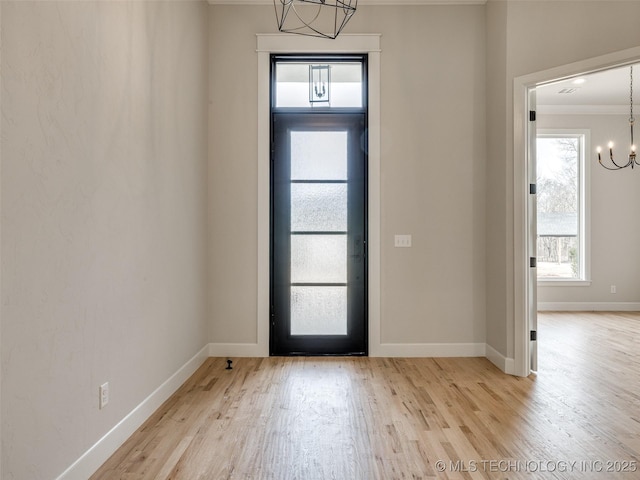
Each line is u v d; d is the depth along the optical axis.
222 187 4.00
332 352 4.08
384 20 4.00
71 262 1.91
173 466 2.13
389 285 4.01
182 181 3.29
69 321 1.89
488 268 3.94
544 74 3.32
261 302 4.01
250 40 3.99
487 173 3.96
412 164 4.01
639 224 6.59
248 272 4.02
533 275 3.55
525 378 3.43
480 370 3.62
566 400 2.97
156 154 2.81
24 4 1.60
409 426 2.57
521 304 3.46
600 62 3.08
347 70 4.12
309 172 4.09
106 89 2.20
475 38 4.00
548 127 6.60
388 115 4.00
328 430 2.52
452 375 3.49
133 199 2.49
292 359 3.95
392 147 4.00
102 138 2.16
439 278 4.02
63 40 1.84
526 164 3.46
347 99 4.10
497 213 3.73
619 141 6.59
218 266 4.01
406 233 4.01
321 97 4.10
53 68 1.77
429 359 3.94
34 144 1.67
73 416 1.92
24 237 1.62
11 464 1.55
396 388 3.20
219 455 2.23
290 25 3.98
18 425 1.59
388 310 4.02
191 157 3.50
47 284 1.75
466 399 2.99
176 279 3.18
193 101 3.54
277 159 4.09
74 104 1.92
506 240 3.55
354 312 4.09
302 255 4.10
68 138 1.88
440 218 4.01
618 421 2.64
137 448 2.31
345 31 3.98
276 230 4.09
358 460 2.18
